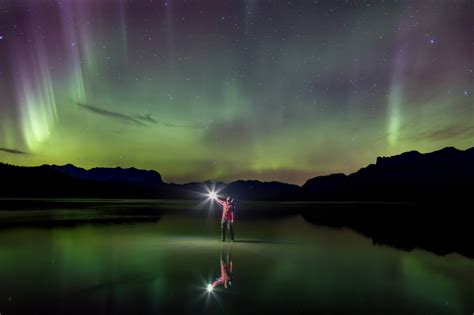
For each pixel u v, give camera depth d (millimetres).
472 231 17156
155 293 6285
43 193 110500
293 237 14578
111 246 11812
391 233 16203
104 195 120438
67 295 6125
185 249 11273
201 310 5430
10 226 18094
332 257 10016
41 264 8758
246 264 8938
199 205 54469
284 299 6031
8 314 5191
